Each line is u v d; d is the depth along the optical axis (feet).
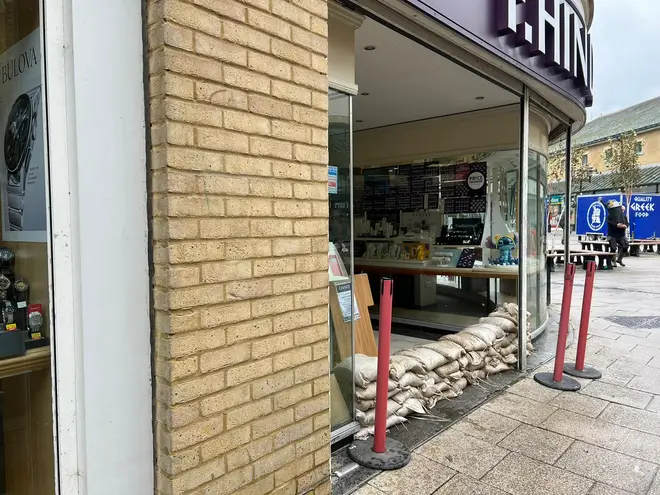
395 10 8.65
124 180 5.12
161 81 4.99
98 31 4.91
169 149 4.98
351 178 9.40
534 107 15.40
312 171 6.51
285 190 6.14
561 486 7.95
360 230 21.44
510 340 14.01
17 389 5.85
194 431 5.24
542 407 11.12
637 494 7.73
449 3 9.20
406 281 19.79
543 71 12.85
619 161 68.08
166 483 5.18
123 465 5.19
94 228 4.93
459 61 10.83
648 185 79.46
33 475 5.71
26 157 5.39
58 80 4.79
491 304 17.70
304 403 6.50
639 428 10.09
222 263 5.46
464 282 18.33
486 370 12.89
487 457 8.82
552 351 15.83
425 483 7.95
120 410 5.15
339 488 7.73
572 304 24.72
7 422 5.89
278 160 6.04
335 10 8.18
